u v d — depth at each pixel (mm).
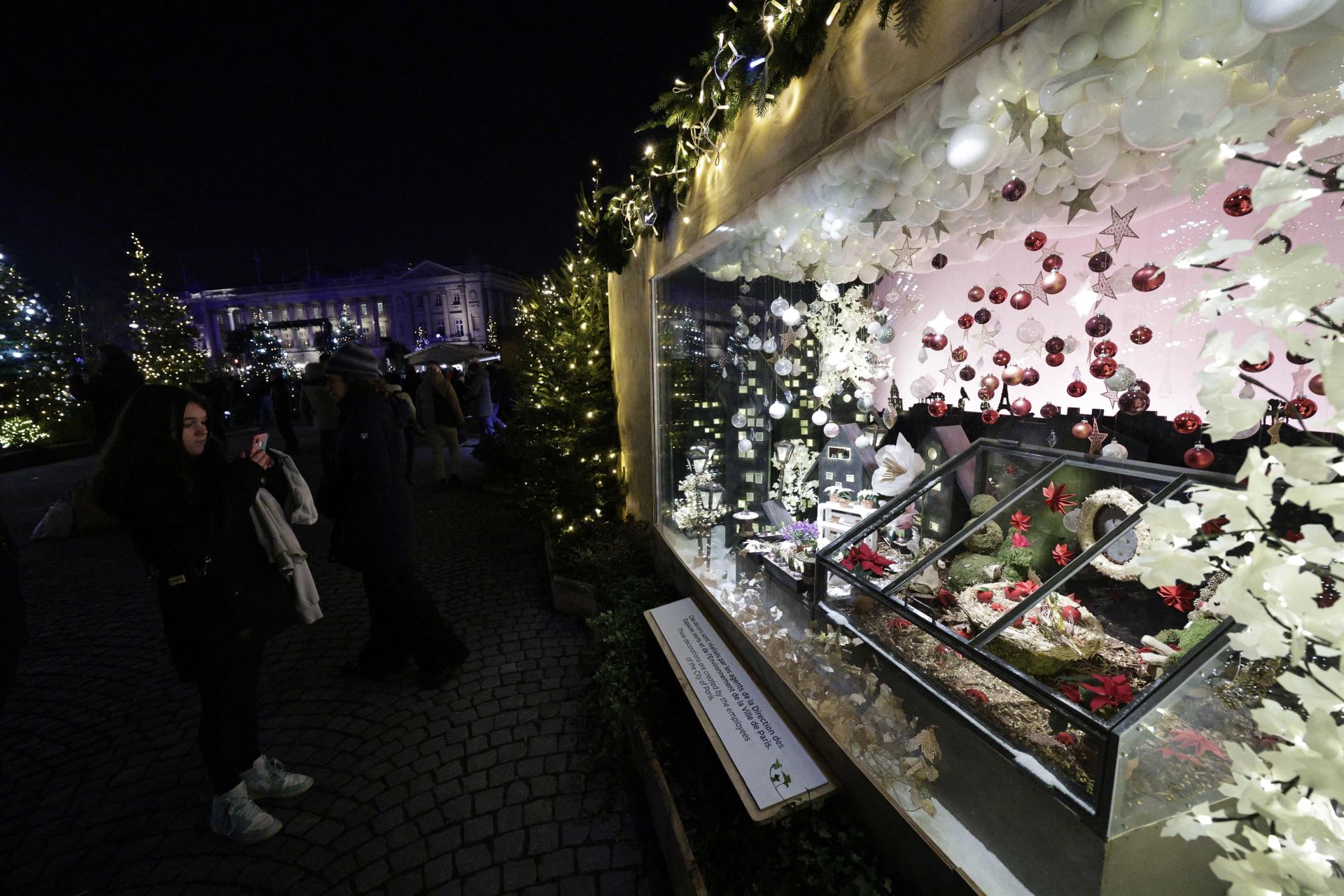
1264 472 862
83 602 4926
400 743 3041
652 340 4086
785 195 2303
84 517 6828
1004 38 1204
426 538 6535
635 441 4805
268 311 72125
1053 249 2352
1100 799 1299
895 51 1485
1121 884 1339
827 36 1773
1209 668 1364
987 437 2895
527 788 2717
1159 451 2283
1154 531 976
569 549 4953
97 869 2350
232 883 2279
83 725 3252
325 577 5340
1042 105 1194
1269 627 894
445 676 3537
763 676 2695
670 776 2510
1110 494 2070
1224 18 864
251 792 2600
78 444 13641
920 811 1770
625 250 4418
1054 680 1728
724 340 4012
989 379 2402
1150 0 959
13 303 13055
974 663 1782
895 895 1791
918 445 3174
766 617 2938
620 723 2871
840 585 2410
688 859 1958
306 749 3008
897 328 3691
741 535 3604
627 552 4609
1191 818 1058
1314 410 1224
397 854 2389
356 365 3170
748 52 2209
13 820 2602
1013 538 2422
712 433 4180
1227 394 877
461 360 14750
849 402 3715
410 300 70562
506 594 4930
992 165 1449
